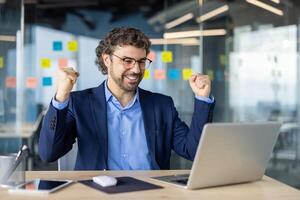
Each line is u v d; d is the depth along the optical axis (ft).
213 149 4.09
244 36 15.44
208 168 4.18
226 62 15.46
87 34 19.33
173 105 6.56
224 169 4.31
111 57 5.87
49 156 5.49
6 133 14.05
